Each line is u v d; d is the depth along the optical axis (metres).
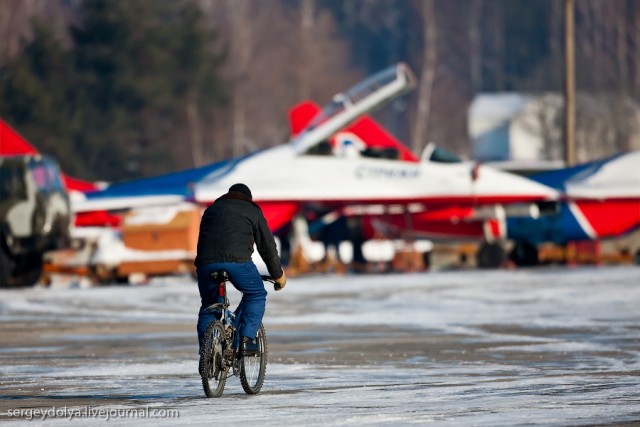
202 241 35.78
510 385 37.34
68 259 107.50
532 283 92.12
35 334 58.59
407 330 57.84
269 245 36.19
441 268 125.62
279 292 88.44
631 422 29.78
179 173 121.06
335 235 127.94
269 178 116.69
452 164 118.94
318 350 49.31
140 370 43.06
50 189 102.19
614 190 118.06
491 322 60.97
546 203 119.25
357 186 116.75
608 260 122.19
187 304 78.38
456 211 121.69
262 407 33.25
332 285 96.62
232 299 80.19
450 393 35.69
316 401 34.41
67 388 38.06
